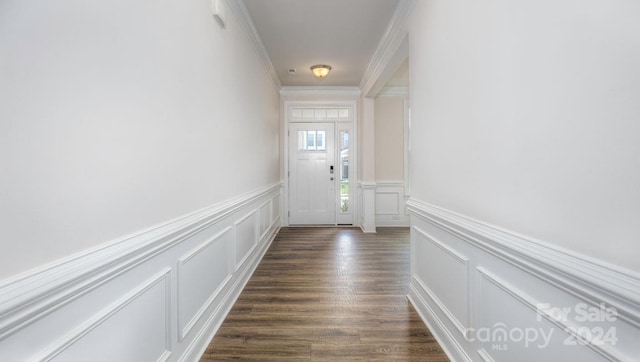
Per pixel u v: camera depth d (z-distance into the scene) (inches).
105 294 36.8
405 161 207.9
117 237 38.8
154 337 47.8
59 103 30.3
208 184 69.3
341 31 118.2
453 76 60.8
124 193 40.3
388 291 97.5
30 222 27.5
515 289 42.7
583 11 31.4
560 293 35.1
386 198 209.2
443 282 67.0
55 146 29.9
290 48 135.0
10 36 25.5
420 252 82.4
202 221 63.7
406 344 68.2
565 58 33.7
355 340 69.8
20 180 26.6
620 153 28.1
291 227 202.2
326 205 207.3
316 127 205.3
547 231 36.6
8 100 25.5
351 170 206.1
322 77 168.6
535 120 38.3
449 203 63.1
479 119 51.3
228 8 83.8
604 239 29.7
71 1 31.4
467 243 55.9
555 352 36.0
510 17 42.8
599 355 30.6
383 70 133.7
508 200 43.8
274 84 172.2
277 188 184.9
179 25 55.5
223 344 68.4
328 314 82.1
